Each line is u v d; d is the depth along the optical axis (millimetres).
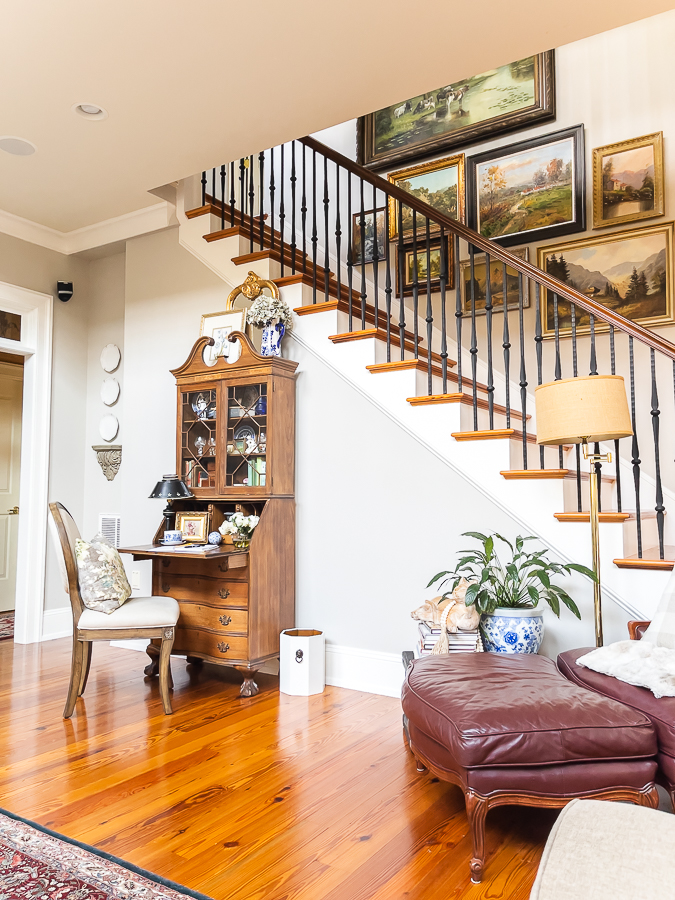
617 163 4207
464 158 4777
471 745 1685
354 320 3854
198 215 4059
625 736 1716
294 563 3584
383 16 2240
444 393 3186
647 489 3877
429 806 2053
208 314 3809
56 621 4539
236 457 3551
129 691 3285
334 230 5324
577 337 4199
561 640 2814
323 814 1995
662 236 4023
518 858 1764
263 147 3197
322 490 3529
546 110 4469
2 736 2641
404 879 1659
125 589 3027
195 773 2289
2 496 5738
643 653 2041
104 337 4844
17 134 3066
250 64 2523
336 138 5461
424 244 4859
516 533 2949
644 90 4176
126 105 2814
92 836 1853
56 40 2375
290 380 3607
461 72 2586
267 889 1604
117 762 2381
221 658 3307
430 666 2230
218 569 3354
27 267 4469
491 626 2600
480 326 4578
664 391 3912
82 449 4840
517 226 4543
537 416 2504
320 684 3287
